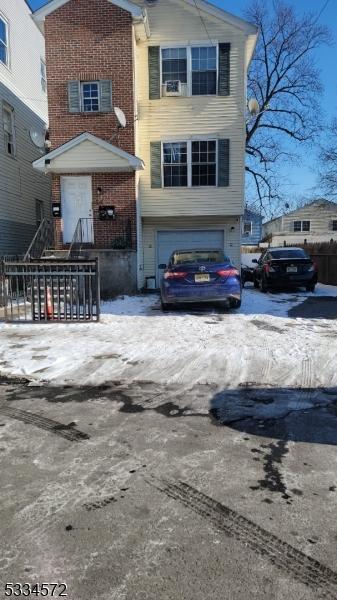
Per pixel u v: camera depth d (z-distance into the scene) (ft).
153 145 54.29
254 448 12.28
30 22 62.44
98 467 11.25
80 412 15.07
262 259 54.75
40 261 37.27
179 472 10.98
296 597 7.15
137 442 12.67
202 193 54.60
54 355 21.95
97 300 30.73
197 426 13.79
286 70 95.14
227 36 52.70
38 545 8.38
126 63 49.90
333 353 21.61
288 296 45.68
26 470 11.14
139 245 52.95
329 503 9.68
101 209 50.16
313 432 13.35
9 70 55.01
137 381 18.17
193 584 7.43
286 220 139.03
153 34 53.11
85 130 50.85
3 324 30.48
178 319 31.58
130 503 9.70
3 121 53.52
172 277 33.40
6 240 53.98
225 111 53.57
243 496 9.95
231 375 18.67
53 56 50.47
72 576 7.60
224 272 33.32
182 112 53.83
